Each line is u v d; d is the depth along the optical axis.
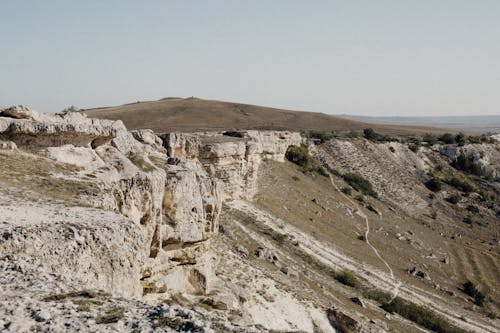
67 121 26.78
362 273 62.38
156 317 12.62
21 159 21.92
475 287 73.25
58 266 14.64
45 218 16.19
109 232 16.31
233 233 54.91
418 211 109.25
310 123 199.50
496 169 140.88
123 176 24.16
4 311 11.63
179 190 27.77
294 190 87.88
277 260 51.41
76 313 12.24
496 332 56.88
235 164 65.00
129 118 168.25
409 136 180.50
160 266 26.38
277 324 35.00
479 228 108.12
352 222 86.31
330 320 40.44
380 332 41.59
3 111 24.48
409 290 62.84
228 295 30.31
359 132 165.38
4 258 14.00
